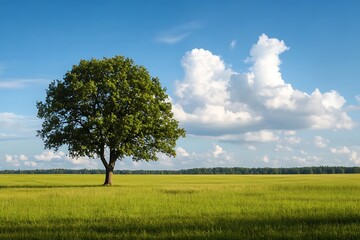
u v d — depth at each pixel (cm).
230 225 1404
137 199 2627
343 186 4297
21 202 2416
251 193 3262
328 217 1599
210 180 9162
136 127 5000
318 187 4162
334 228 1302
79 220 1593
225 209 1978
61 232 1276
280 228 1329
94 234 1238
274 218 1597
